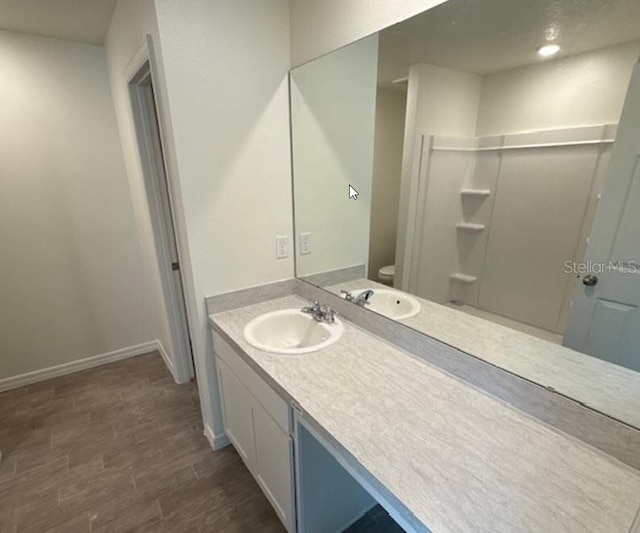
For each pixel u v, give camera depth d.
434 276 1.23
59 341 2.60
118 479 1.72
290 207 1.84
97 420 2.15
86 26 2.02
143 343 2.96
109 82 2.39
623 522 0.68
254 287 1.81
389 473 0.79
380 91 1.30
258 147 1.65
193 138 1.47
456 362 1.15
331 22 1.40
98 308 2.70
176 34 1.34
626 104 0.75
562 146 0.86
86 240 2.55
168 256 2.28
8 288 2.35
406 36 1.15
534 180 0.92
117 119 2.44
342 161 1.53
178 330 2.45
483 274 1.08
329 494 1.35
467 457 0.83
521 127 0.93
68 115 2.32
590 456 0.84
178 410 2.25
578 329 0.89
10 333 2.41
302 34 1.55
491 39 0.95
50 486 1.68
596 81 0.78
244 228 1.71
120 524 1.50
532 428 0.93
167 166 1.60
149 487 1.68
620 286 0.81
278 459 1.31
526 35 0.88
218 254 1.66
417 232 1.27
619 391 0.83
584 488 0.75
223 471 1.77
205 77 1.44
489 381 1.06
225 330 1.53
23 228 2.33
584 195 0.84
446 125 1.11
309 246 1.81
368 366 1.23
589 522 0.68
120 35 1.83
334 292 1.71
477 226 1.07
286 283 1.93
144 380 2.57
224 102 1.51
